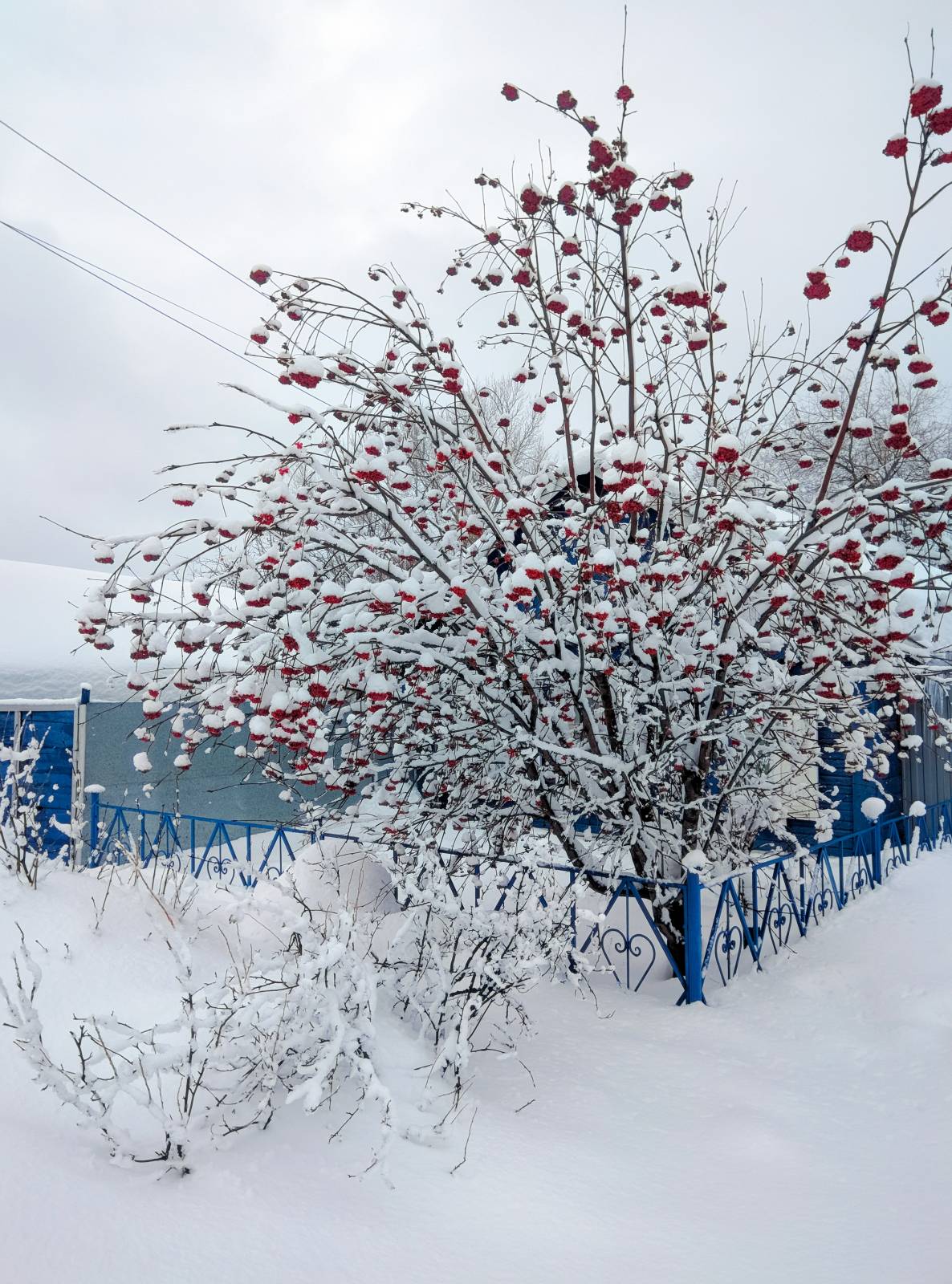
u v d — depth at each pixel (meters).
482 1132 3.01
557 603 5.08
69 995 3.73
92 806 7.33
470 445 4.80
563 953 4.11
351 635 4.57
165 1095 3.00
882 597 4.41
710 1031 4.29
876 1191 2.83
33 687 8.27
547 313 5.08
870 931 5.77
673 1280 2.32
